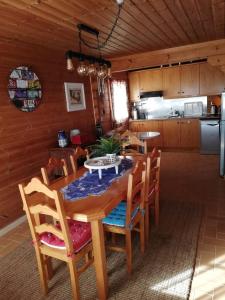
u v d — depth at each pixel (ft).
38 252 6.11
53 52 12.64
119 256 7.61
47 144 12.39
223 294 5.90
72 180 7.95
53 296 6.27
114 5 7.50
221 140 13.33
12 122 10.38
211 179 13.53
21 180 10.91
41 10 7.44
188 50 14.32
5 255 8.20
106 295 6.01
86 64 9.16
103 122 18.11
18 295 6.40
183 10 8.39
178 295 5.95
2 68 9.87
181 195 11.70
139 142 11.35
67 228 5.43
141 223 7.43
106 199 6.15
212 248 7.59
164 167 16.39
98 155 9.82
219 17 9.27
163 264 7.05
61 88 13.39
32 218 5.93
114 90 19.54
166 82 21.08
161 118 21.50
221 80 19.25
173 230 8.73
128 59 15.97
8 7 6.99
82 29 9.26
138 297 6.00
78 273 5.83
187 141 20.57
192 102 21.35
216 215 9.58
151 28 10.18
